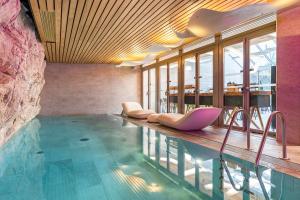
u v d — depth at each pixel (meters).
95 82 12.01
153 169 2.99
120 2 4.30
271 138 4.69
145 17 5.05
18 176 2.78
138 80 12.66
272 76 5.63
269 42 7.69
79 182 2.57
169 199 2.14
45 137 5.34
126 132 5.94
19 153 3.87
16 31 3.49
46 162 3.37
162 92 10.77
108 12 4.77
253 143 4.20
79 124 7.61
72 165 3.21
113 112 12.28
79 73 11.77
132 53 9.11
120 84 12.38
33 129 6.52
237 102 6.02
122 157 3.60
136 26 5.69
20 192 2.32
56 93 11.45
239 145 4.04
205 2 4.29
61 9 4.61
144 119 8.73
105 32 6.18
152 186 2.44
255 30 5.43
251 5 3.89
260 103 5.61
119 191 2.33
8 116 3.71
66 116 10.62
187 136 5.07
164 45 7.16
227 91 6.36
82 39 6.91
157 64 10.56
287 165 2.92
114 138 5.18
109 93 12.22
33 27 5.74
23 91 4.50
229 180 2.56
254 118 6.24
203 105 7.41
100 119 9.15
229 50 8.07
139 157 3.59
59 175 2.82
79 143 4.67
